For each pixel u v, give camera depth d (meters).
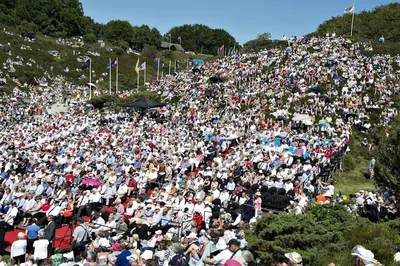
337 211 11.33
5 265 11.98
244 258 8.38
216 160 25.58
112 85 92.81
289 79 51.12
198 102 48.91
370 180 27.62
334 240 10.05
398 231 10.62
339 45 65.31
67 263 11.10
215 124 37.81
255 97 47.06
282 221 10.71
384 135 16.36
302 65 55.50
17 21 127.38
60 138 35.25
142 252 11.92
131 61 121.44
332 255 9.35
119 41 139.62
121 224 14.97
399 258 8.68
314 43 67.12
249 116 40.91
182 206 17.28
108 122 44.38
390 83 48.97
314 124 37.62
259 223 11.09
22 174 24.27
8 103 61.72
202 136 33.09
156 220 15.29
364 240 9.59
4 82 77.69
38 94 76.50
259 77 54.69
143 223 15.04
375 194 18.80
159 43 163.75
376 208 16.22
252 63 63.25
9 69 86.25
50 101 67.44
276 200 17.52
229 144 31.39
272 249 9.91
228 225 12.53
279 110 40.91
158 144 29.89
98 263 10.95
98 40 141.88
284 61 60.84
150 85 67.81
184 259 10.49
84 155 27.47
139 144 30.00
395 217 15.79
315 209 11.61
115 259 11.82
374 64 55.47
